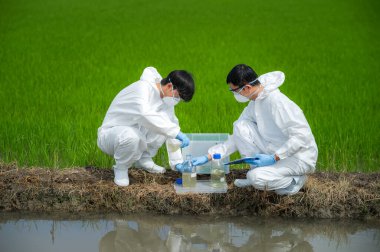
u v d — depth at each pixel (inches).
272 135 253.9
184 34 743.7
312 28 775.7
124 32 760.3
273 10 946.7
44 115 385.1
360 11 897.5
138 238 238.8
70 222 255.0
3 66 552.7
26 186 266.7
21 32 744.3
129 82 489.1
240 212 262.5
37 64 565.0
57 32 752.3
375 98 436.1
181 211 263.3
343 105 416.5
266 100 249.1
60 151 327.3
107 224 253.0
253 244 234.5
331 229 249.0
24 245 229.1
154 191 263.9
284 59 590.2
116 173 269.6
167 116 269.6
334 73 526.6
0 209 266.2
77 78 506.0
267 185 250.1
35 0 1041.5
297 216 260.7
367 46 653.3
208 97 432.1
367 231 247.1
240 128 260.5
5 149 321.1
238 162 248.2
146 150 282.8
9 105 415.5
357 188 263.7
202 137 281.4
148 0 1079.0
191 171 263.9
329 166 307.9
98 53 623.2
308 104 416.2
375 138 340.2
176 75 249.9
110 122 268.2
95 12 936.3
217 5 1016.9
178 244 234.4
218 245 233.8
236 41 692.1
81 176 280.2
